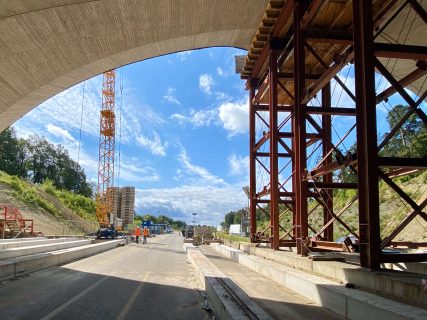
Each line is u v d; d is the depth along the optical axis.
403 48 12.30
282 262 17.77
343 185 17.05
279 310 9.94
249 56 28.17
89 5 20.09
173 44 28.48
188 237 67.44
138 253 30.41
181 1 22.88
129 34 24.56
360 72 12.02
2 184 59.50
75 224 64.12
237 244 34.12
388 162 11.44
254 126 30.91
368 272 10.23
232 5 24.53
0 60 20.91
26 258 17.31
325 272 12.71
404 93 11.81
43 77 24.39
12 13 18.08
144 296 11.88
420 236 26.94
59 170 123.81
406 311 7.39
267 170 29.16
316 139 24.27
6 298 11.12
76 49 23.45
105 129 77.00
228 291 10.07
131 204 103.81
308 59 23.16
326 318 9.12
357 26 12.22
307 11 17.73
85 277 15.73
